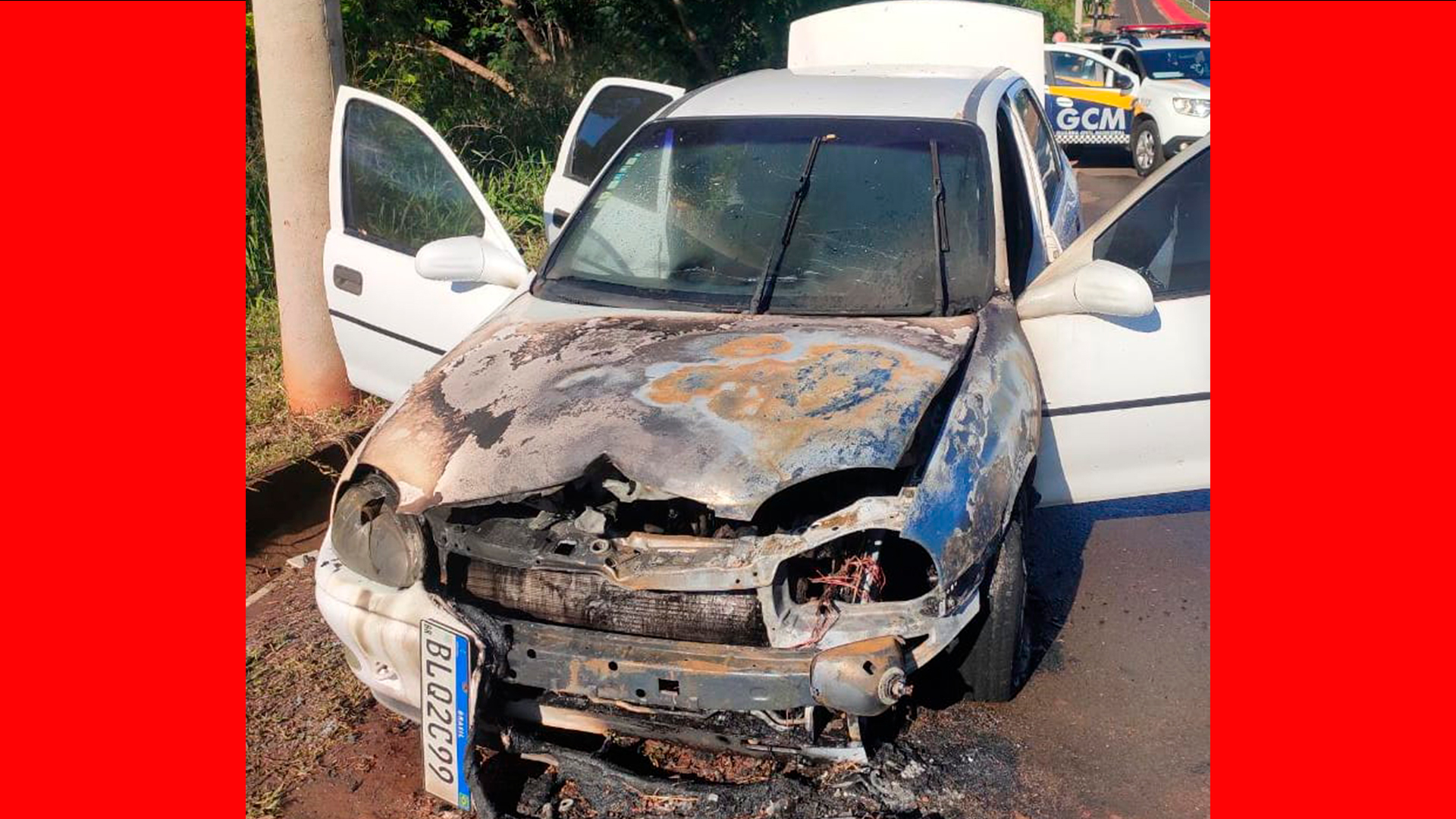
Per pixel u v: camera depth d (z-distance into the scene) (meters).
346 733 3.44
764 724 2.96
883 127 4.18
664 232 4.05
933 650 2.91
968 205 3.95
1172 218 3.90
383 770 3.27
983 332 3.54
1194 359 3.80
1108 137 14.53
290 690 3.66
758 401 3.06
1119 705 3.49
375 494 3.19
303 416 5.68
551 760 3.07
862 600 2.92
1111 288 3.56
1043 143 5.46
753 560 2.86
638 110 5.58
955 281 3.77
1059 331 3.76
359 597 3.09
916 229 3.88
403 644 3.02
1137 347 3.77
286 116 5.34
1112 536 4.66
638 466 2.90
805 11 11.74
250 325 6.70
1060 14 33.97
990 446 3.14
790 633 2.87
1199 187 3.91
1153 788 3.12
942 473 2.99
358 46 10.19
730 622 2.90
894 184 4.00
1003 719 3.40
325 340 5.61
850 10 6.44
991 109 4.37
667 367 3.27
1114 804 3.06
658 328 3.57
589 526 3.02
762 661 2.86
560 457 2.96
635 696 2.91
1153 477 3.92
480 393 3.29
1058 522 4.78
